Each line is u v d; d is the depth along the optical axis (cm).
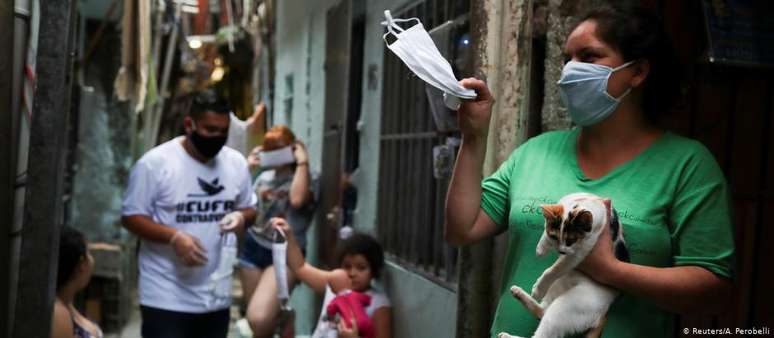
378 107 324
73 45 162
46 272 159
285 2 507
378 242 302
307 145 446
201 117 305
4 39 180
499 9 196
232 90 852
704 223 129
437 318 246
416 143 288
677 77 145
